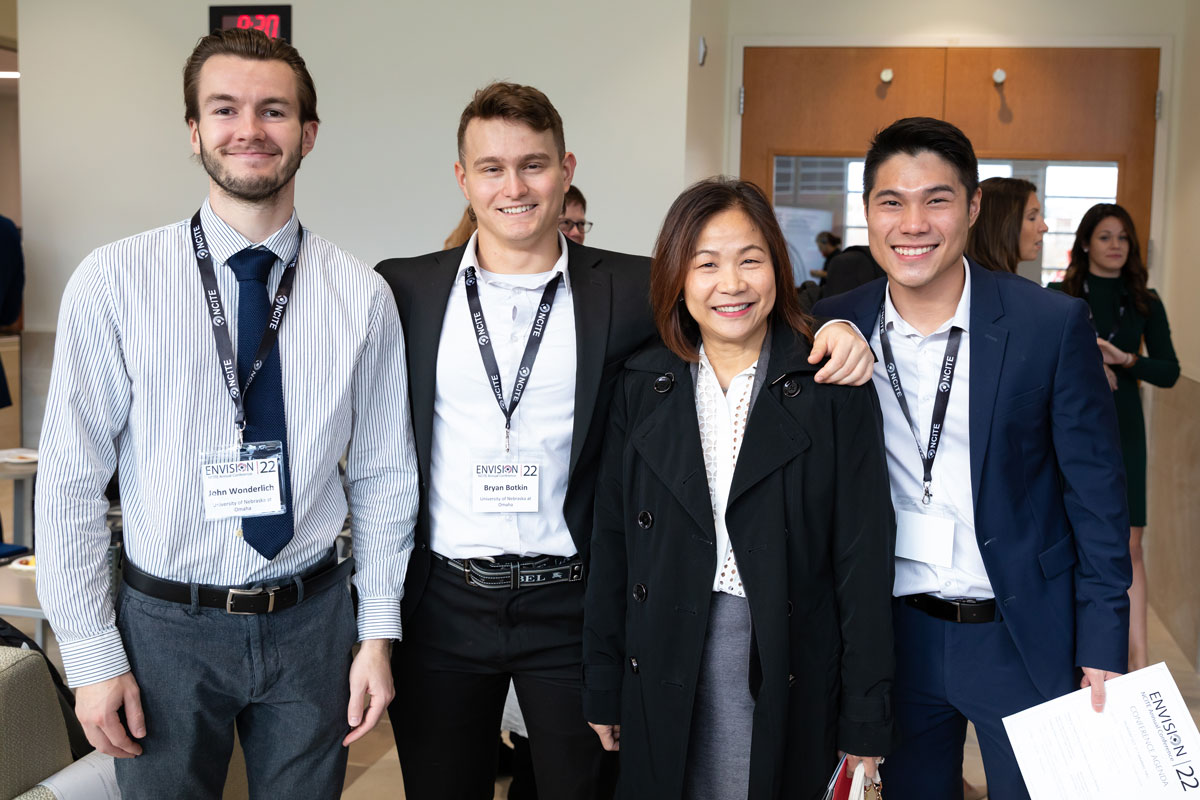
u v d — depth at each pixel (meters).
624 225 4.69
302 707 1.92
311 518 1.90
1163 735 1.85
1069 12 5.75
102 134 5.21
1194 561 4.30
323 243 1.97
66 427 1.74
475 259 2.17
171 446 1.78
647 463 1.90
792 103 6.01
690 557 1.88
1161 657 4.38
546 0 4.69
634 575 1.94
